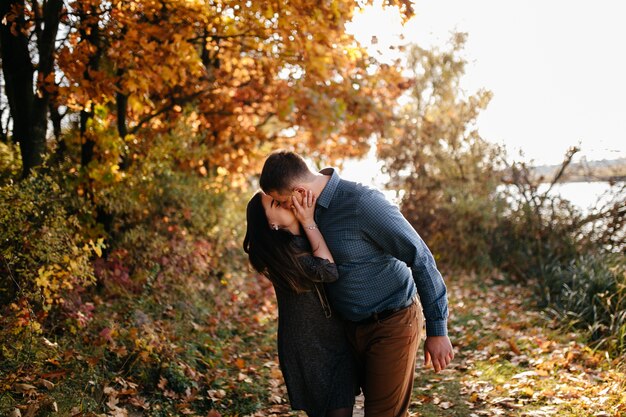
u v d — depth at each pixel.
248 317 6.51
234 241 9.12
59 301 4.42
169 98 7.88
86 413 3.50
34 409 3.32
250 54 7.80
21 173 5.50
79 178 5.79
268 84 8.81
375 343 2.88
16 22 5.05
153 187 6.70
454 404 4.34
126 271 5.95
